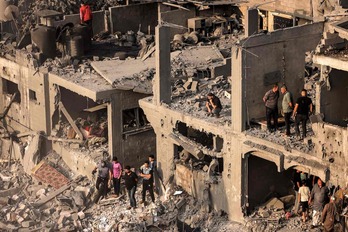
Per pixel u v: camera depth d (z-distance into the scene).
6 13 65.88
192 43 63.12
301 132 47.97
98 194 54.72
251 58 48.19
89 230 52.31
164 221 51.09
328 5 60.38
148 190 53.22
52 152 60.38
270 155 46.88
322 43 45.94
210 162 51.97
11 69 62.72
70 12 67.38
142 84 55.97
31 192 57.16
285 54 49.50
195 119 50.72
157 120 53.22
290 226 47.69
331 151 44.69
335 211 44.81
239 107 48.31
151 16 68.25
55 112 60.03
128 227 51.28
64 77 58.44
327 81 46.59
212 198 50.84
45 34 60.91
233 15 66.25
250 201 49.53
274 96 47.88
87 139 59.12
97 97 55.38
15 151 62.19
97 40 66.00
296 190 48.31
